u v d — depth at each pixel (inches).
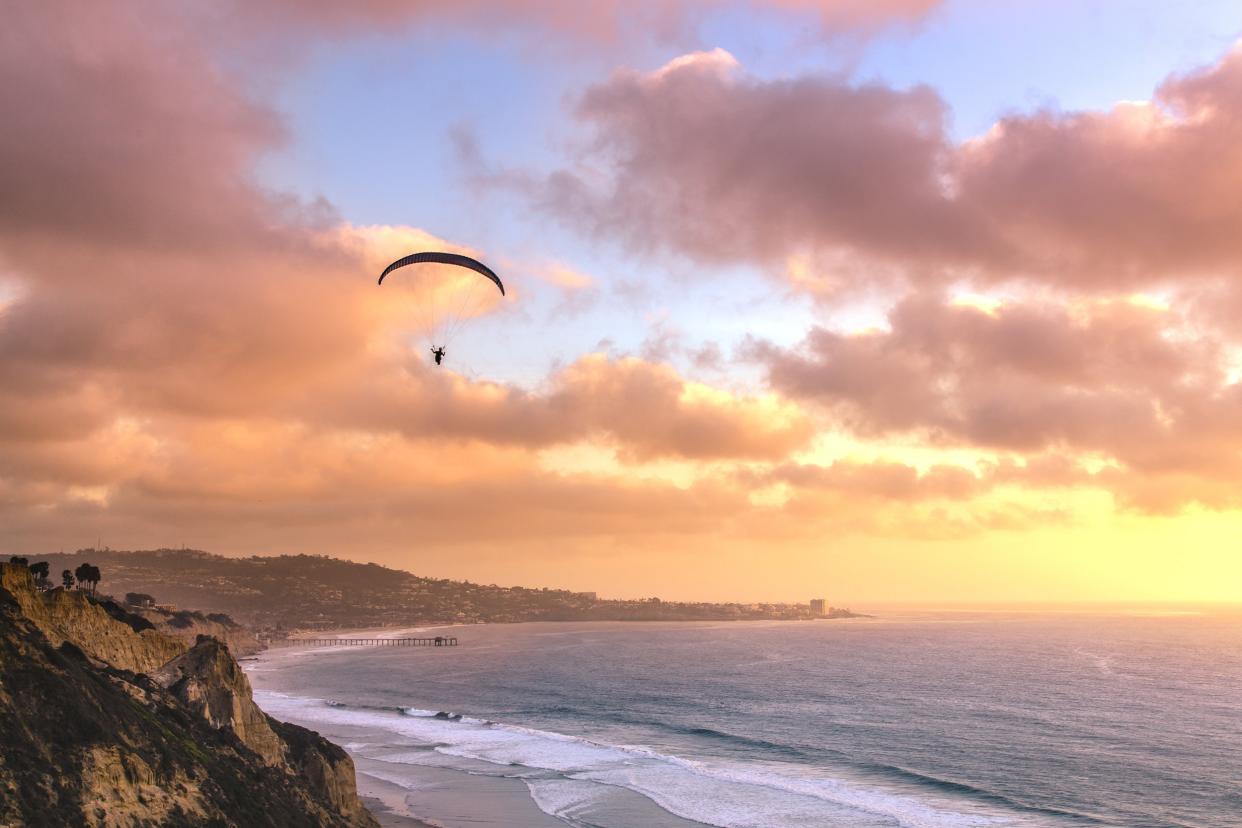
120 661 2276.1
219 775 1847.9
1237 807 3142.2
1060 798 3238.2
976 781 3516.2
